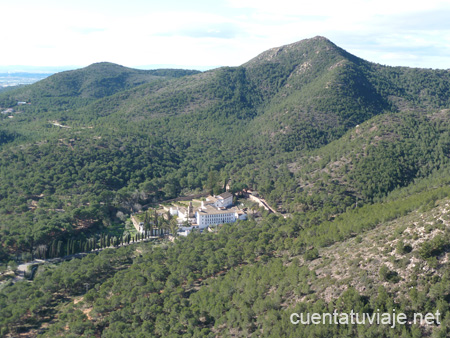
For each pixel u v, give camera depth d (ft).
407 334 334.44
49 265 655.76
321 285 422.00
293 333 368.48
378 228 513.86
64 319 491.72
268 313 410.31
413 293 361.30
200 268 573.74
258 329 400.26
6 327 469.98
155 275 560.61
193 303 485.56
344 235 535.60
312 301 403.34
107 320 481.05
